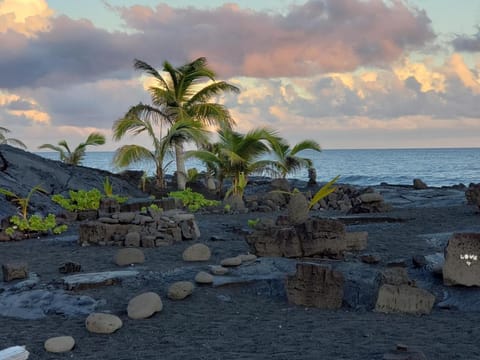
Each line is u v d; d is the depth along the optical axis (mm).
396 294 7832
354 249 11578
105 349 6328
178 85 30391
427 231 14359
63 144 36875
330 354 5770
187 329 7066
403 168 96438
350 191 25656
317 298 8180
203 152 26453
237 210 22156
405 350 5445
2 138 34844
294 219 12227
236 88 30969
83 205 19188
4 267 9914
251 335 6715
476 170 84500
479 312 7770
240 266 9984
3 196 19438
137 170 31656
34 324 7465
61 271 10477
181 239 13859
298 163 30562
